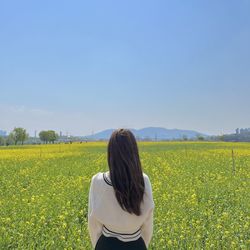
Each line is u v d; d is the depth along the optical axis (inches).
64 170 865.5
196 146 2277.3
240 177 734.5
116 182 146.5
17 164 1080.8
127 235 150.7
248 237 322.0
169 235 308.2
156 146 2284.7
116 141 148.8
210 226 337.4
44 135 4183.1
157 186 577.6
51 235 318.3
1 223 355.3
